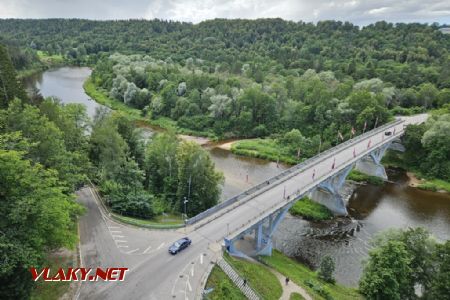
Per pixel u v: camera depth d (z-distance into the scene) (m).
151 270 40.53
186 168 60.22
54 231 31.61
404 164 102.50
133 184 59.53
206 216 53.97
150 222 52.16
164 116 137.25
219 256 43.97
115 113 74.19
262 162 100.81
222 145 114.25
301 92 137.00
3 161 29.94
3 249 26.83
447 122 93.69
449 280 37.16
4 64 76.56
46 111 56.72
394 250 42.03
